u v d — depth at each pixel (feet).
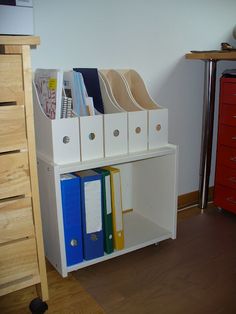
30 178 3.74
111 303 4.26
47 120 4.27
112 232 4.94
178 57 6.31
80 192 4.53
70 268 4.62
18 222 3.79
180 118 6.64
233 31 6.63
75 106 4.61
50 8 4.91
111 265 5.04
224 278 4.72
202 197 6.84
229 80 5.90
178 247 5.50
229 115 6.05
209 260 5.15
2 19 3.39
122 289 4.52
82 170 4.63
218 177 6.55
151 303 4.26
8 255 3.82
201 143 6.73
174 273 4.84
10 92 3.44
